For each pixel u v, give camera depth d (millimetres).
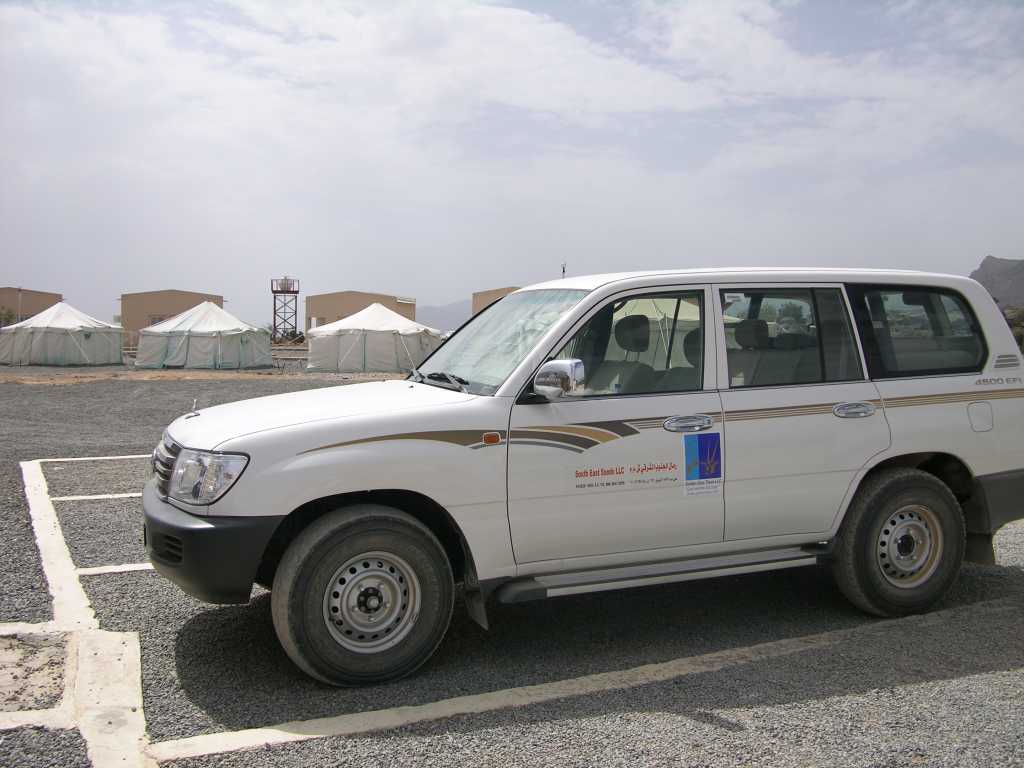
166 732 3553
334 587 4043
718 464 4715
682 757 3357
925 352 5367
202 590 3979
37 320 37438
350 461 4082
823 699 3918
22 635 4570
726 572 4742
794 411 4895
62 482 8789
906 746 3451
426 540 4176
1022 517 5504
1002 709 3807
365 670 4066
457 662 4449
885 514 5066
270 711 3787
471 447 4273
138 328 65625
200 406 18094
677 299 4836
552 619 5168
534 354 4496
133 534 6773
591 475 4469
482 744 3463
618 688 4047
